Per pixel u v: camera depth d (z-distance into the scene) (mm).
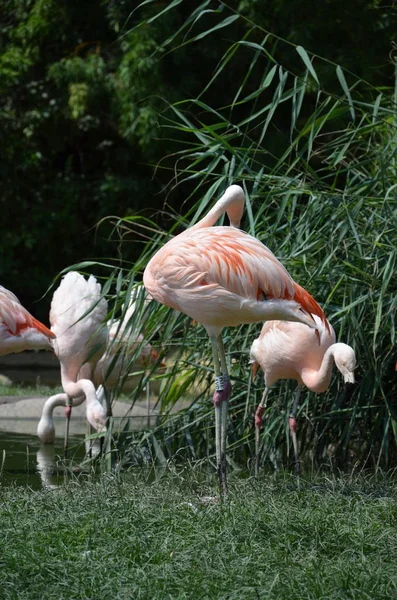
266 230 10188
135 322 9891
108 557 5699
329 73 21734
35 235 26781
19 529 6191
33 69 26578
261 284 7645
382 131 11492
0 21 27891
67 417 11414
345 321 9859
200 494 7781
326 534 6223
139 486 7727
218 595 5035
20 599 4930
